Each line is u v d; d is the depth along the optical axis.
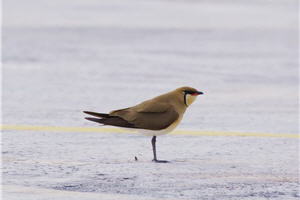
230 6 51.91
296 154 10.21
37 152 10.09
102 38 30.67
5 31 32.72
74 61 23.28
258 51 27.14
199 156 10.00
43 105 15.05
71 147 10.57
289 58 25.14
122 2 52.72
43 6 48.41
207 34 33.38
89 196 7.41
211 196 7.53
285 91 17.84
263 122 13.39
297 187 8.03
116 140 11.28
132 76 20.11
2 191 7.59
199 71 21.52
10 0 53.38
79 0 54.03
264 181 8.33
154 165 9.24
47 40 29.42
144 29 34.91
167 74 20.69
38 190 7.67
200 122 13.31
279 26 37.81
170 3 53.00
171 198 7.41
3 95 16.44
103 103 15.48
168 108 9.29
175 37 31.73
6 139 11.13
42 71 20.86
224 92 17.58
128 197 7.40
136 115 9.23
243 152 10.35
